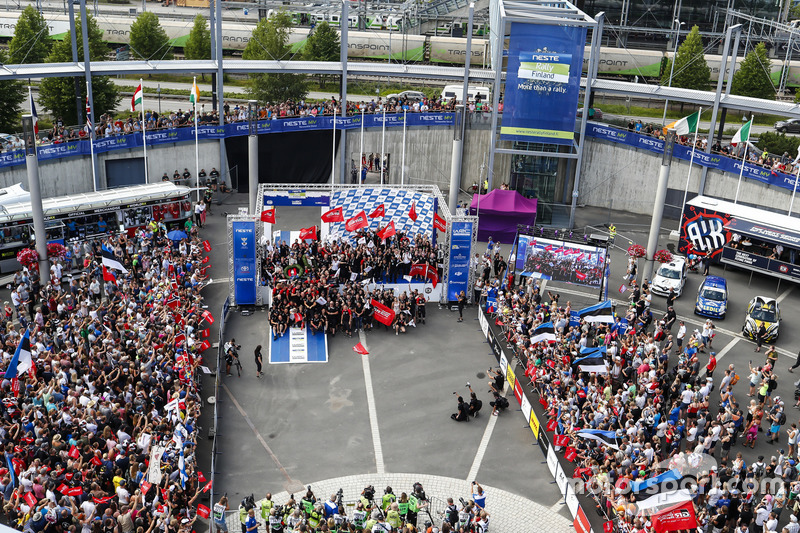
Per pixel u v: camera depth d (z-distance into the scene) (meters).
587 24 56.88
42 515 25.95
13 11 90.94
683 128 56.84
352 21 93.88
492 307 45.97
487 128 66.62
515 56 58.16
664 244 59.53
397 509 28.64
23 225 49.09
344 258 47.97
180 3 107.81
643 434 33.56
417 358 43.34
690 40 81.81
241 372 41.09
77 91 59.66
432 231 51.53
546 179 63.56
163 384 35.19
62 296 42.75
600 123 65.50
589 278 47.75
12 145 55.41
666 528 28.27
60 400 32.25
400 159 67.75
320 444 35.69
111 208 52.38
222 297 48.81
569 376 37.22
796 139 75.00
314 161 67.75
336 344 44.47
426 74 65.56
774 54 90.19
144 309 40.72
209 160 64.62
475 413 38.16
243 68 63.44
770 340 45.50
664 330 44.50
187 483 30.16
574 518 30.86
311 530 27.97
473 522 29.08
